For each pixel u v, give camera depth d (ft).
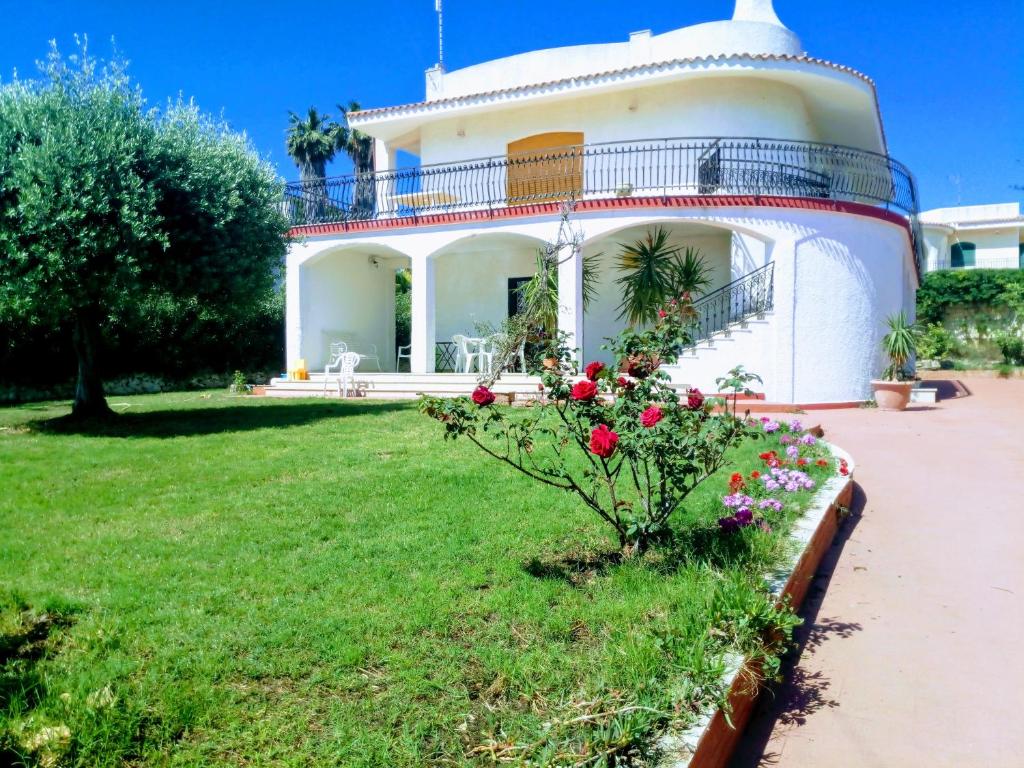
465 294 56.65
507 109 53.83
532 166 53.36
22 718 7.47
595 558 12.62
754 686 8.42
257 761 6.88
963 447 26.96
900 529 16.74
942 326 90.79
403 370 62.49
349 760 6.88
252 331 66.13
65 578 11.67
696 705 7.42
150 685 8.16
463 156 55.67
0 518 15.48
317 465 21.09
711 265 49.78
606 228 42.29
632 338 12.35
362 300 57.16
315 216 51.78
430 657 8.89
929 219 129.29
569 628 9.62
